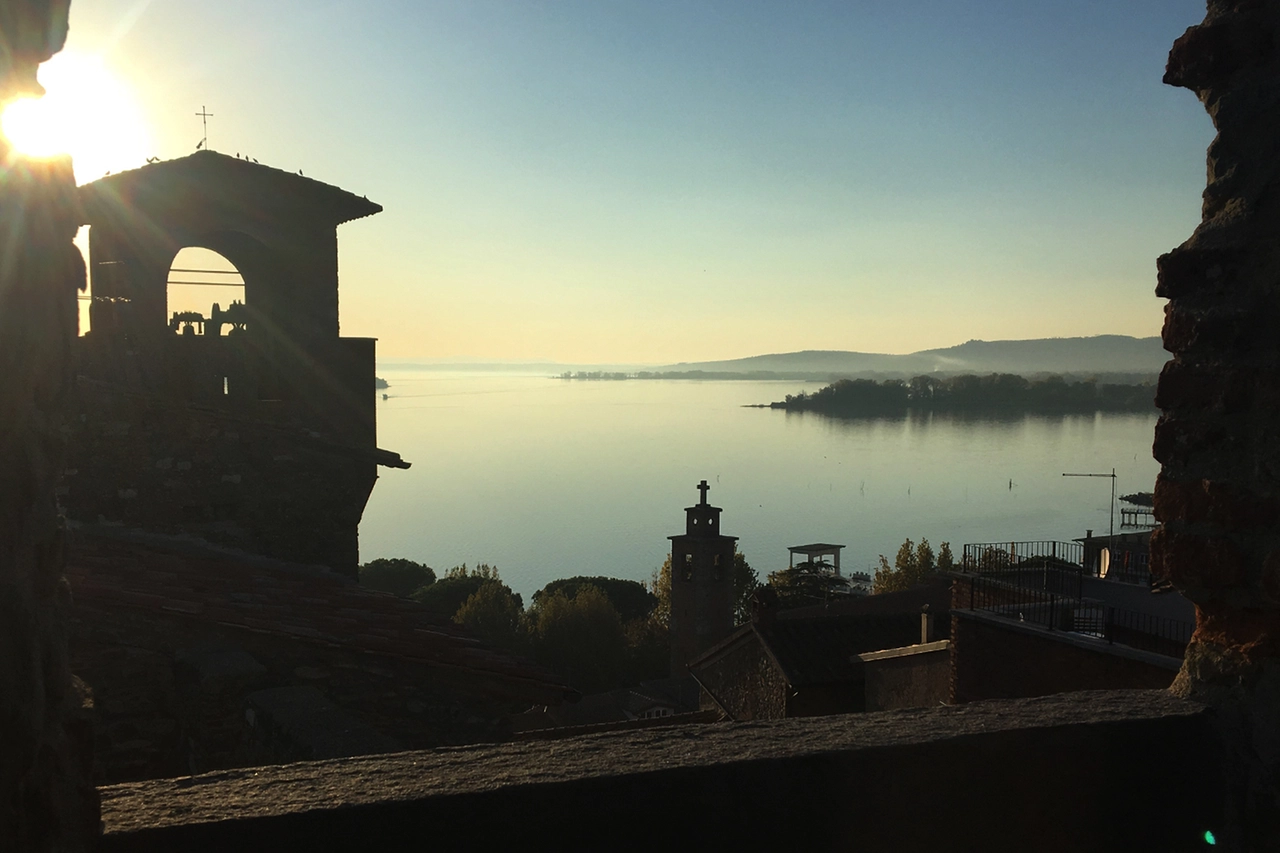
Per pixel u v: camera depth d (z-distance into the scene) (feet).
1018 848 8.52
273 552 42.86
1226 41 9.97
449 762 7.42
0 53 5.36
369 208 48.44
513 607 218.18
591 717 170.40
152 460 40.45
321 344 47.57
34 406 5.68
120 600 26.27
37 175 5.75
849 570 534.37
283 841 6.19
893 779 7.97
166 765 26.09
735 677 81.35
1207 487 10.09
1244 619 9.75
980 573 51.70
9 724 5.09
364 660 27.02
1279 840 9.06
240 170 45.52
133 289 43.86
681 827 7.23
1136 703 9.81
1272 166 9.66
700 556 192.13
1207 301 10.29
